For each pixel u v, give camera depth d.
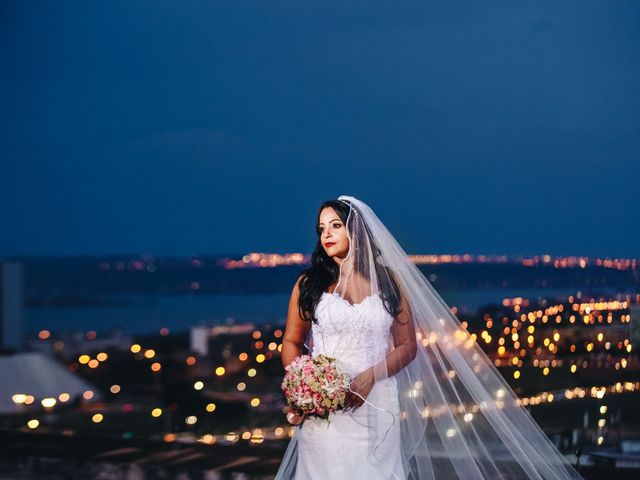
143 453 6.54
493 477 3.88
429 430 3.82
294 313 3.83
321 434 3.61
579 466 5.18
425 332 3.84
